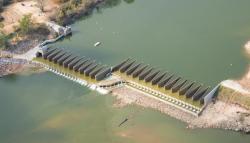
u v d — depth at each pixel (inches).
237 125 5482.3
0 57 7076.8
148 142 5428.2
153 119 5718.5
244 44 6948.8
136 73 6392.7
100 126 5728.3
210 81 6225.4
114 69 6560.0
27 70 6865.2
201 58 6722.4
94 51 7086.6
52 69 6796.3
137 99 6033.5
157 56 6830.7
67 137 5634.8
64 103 6156.5
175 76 6338.6
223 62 6594.5
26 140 5659.5
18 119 5989.2
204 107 5757.9
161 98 5959.6
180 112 5748.0
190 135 5447.8
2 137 5743.1
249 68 6412.4
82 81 6481.3
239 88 5910.4
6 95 6432.1
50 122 5880.9
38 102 6235.2
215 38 7145.7
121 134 5580.7
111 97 6146.7
